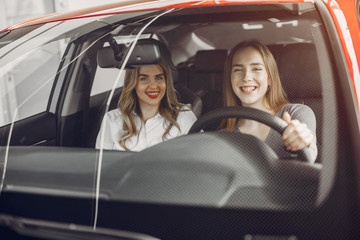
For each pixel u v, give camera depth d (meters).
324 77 1.25
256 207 1.01
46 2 5.11
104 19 1.71
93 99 1.78
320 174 1.06
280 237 0.96
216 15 1.55
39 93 1.75
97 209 1.05
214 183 1.06
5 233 0.98
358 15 1.56
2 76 1.63
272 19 1.45
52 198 1.09
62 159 1.23
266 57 1.43
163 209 1.03
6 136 1.60
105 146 1.59
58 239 0.94
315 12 1.42
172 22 1.60
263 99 1.45
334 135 1.13
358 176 1.04
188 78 1.68
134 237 0.95
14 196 1.10
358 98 1.20
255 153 1.11
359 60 1.32
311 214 0.99
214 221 0.99
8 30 1.84
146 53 1.57
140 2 1.78
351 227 0.96
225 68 1.54
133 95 1.57
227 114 1.31
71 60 1.80
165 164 1.11
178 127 1.54
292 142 1.25
